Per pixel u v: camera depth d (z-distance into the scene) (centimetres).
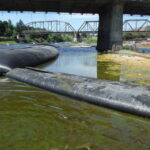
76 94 508
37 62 1185
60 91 540
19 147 259
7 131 301
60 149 257
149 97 437
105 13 4022
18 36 15138
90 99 478
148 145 273
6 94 500
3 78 743
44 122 337
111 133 307
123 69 1048
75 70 997
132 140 287
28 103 434
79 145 268
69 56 2055
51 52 1791
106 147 265
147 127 336
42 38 19488
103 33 4172
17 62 920
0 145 263
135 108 408
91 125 335
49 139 281
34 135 291
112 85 555
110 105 444
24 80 675
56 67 1108
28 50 1354
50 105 431
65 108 418
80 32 15625
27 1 3653
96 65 1245
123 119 373
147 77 790
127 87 531
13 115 362
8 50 1168
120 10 3616
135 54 2241
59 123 336
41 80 627
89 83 570
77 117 369
